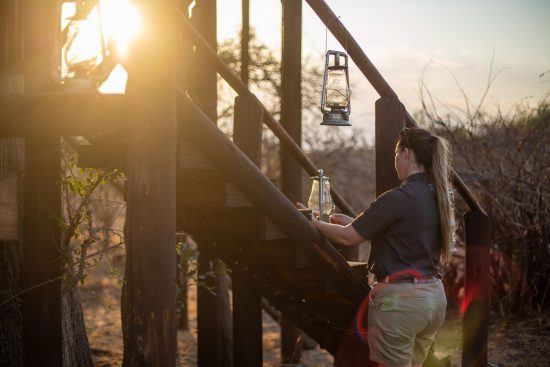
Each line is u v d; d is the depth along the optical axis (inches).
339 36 163.2
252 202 143.8
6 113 120.7
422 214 133.7
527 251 266.8
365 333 158.6
